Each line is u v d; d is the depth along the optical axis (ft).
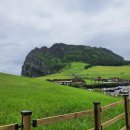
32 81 230.68
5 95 119.34
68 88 211.20
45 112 78.64
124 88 445.37
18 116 69.00
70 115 30.58
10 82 202.18
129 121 51.52
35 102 100.32
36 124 23.71
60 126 59.62
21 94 128.57
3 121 62.44
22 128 21.48
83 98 132.05
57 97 125.59
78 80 533.14
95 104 36.55
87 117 73.61
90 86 514.27
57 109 85.10
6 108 81.35
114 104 46.26
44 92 151.74
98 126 36.52
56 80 540.52
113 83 554.46
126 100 51.29
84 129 62.23
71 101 109.09
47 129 55.67
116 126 62.18
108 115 84.02
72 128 60.49
